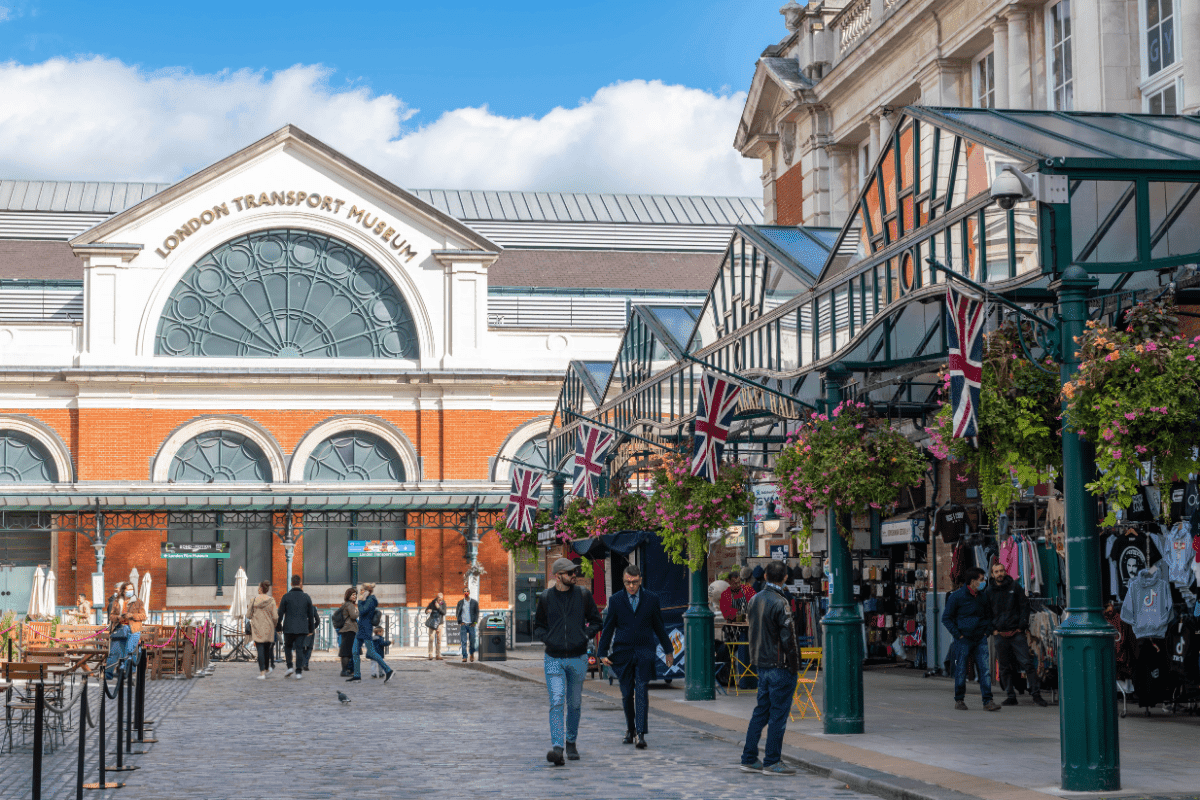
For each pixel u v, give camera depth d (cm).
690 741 1298
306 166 3978
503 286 4356
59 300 4097
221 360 3897
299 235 3988
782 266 1648
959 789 923
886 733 1280
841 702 1282
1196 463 877
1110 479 877
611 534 2011
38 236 4469
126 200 4750
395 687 2186
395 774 1091
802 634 2164
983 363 981
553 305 4356
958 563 1869
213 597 3800
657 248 4778
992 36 2117
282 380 3878
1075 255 957
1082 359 902
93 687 2150
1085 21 1752
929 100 2280
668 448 1905
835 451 1282
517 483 2689
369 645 2377
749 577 1838
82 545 3734
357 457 3928
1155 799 869
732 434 1984
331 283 3991
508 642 3831
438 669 2797
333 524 3850
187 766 1163
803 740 1242
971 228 1155
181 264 3903
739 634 1805
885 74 2452
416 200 3981
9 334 3834
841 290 1466
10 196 4653
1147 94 1695
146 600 3441
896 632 2286
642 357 2361
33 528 3500
